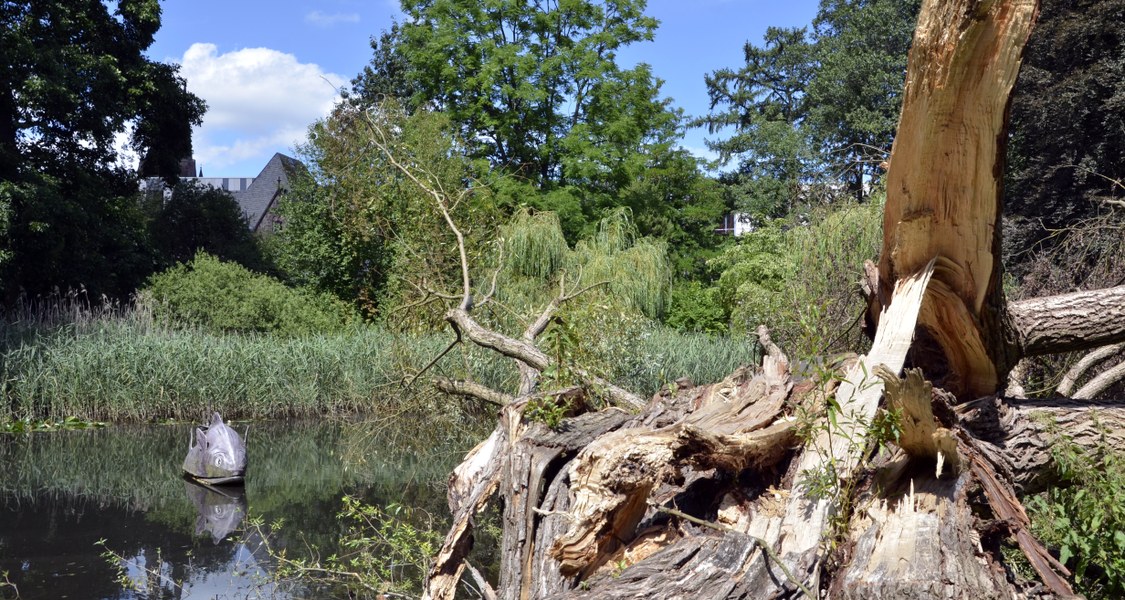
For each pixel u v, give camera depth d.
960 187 3.38
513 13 26.30
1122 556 3.62
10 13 20.47
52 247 19.75
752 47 39.72
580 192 25.97
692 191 31.34
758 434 3.54
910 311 3.61
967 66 3.06
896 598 2.73
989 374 4.09
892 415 3.18
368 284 17.86
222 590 5.78
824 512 3.22
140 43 23.52
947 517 3.07
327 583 5.77
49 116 21.19
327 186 18.73
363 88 38.62
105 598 5.66
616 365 7.95
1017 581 3.03
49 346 14.09
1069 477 3.74
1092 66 16.39
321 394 14.62
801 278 7.75
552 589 3.55
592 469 3.52
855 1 33.81
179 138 25.25
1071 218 15.93
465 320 6.39
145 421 13.92
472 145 24.11
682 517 3.55
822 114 30.81
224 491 9.03
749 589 3.02
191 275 19.03
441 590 4.18
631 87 27.48
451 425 8.02
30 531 7.45
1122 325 4.21
